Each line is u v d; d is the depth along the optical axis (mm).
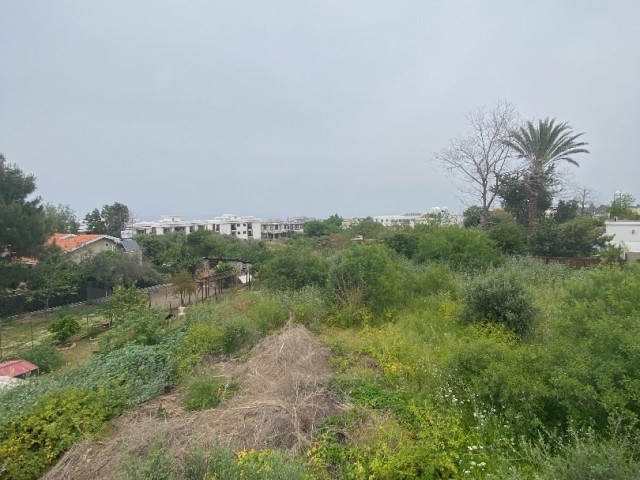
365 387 4355
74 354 11070
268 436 3439
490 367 3812
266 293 10500
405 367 4805
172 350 6035
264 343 6145
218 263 25719
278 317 7844
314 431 3582
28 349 10531
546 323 5910
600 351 3508
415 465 3020
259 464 2885
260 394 4328
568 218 22797
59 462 3428
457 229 13680
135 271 21828
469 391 3822
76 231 38562
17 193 16453
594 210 35875
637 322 3664
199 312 8406
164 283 23875
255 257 26000
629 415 2859
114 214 40812
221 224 61594
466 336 5758
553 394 3361
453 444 3189
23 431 3799
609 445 2580
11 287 17156
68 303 19250
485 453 3129
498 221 20969
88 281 20500
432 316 7441
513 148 20109
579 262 14703
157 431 3520
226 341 6484
